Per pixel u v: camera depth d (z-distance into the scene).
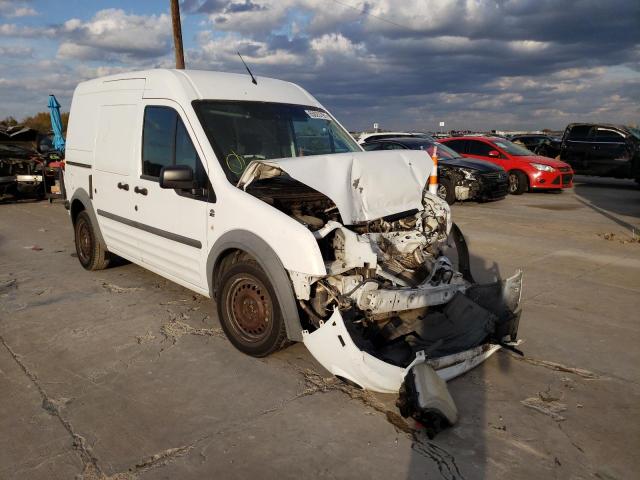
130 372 3.83
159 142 4.78
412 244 4.09
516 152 14.72
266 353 3.92
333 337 3.29
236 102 4.73
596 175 16.64
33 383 3.68
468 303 3.97
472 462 2.85
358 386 3.35
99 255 6.28
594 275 6.45
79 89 6.39
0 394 3.53
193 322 4.79
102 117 5.73
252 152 4.48
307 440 3.02
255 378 3.75
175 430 3.11
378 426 3.17
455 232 4.77
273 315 3.75
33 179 13.09
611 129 16.34
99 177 5.77
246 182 4.01
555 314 5.11
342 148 5.18
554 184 14.12
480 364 4.04
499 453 2.93
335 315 3.25
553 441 3.05
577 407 3.43
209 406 3.38
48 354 4.13
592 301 5.49
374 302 3.55
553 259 7.21
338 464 2.81
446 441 3.04
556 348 4.34
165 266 4.90
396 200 4.19
